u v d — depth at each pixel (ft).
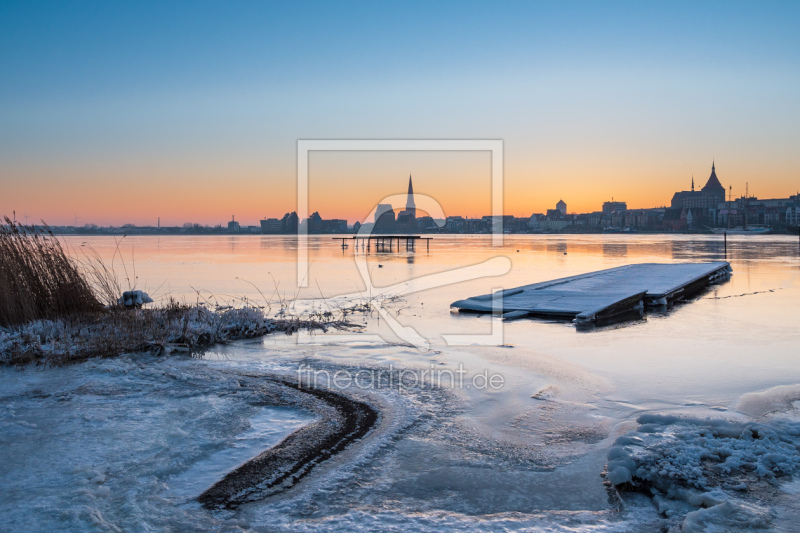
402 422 19.79
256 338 35.53
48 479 14.73
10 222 36.06
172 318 37.45
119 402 21.59
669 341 35.06
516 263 123.65
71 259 38.88
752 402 22.02
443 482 15.24
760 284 73.00
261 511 13.51
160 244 256.11
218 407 21.16
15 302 34.32
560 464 16.42
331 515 13.35
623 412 20.94
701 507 13.64
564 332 38.52
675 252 170.81
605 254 163.63
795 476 14.92
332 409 21.15
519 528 12.78
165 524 12.68
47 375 25.54
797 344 34.01
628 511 13.70
